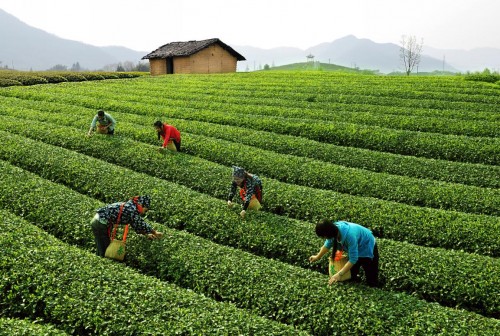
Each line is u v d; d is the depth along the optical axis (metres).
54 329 7.90
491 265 10.78
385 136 23.67
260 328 8.12
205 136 23.89
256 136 23.75
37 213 13.22
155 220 13.88
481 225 13.21
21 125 24.27
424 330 8.25
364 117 28.36
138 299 8.76
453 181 18.34
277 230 12.69
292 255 11.89
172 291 9.24
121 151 20.02
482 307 10.00
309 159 19.86
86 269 9.70
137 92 40.00
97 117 21.92
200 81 48.62
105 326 8.10
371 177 17.52
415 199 16.00
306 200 15.08
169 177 17.83
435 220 13.62
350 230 9.24
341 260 9.82
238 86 43.44
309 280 10.05
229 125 27.62
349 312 8.84
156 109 31.00
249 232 12.71
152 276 10.64
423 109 30.80
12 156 18.94
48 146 20.34
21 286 9.09
